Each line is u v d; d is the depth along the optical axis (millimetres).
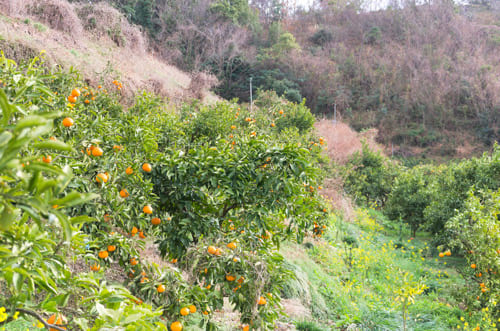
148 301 2287
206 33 33562
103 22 16328
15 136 785
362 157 18078
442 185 11430
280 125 9945
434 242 10406
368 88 48906
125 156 2760
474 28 58906
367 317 5484
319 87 43656
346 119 43719
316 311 5723
